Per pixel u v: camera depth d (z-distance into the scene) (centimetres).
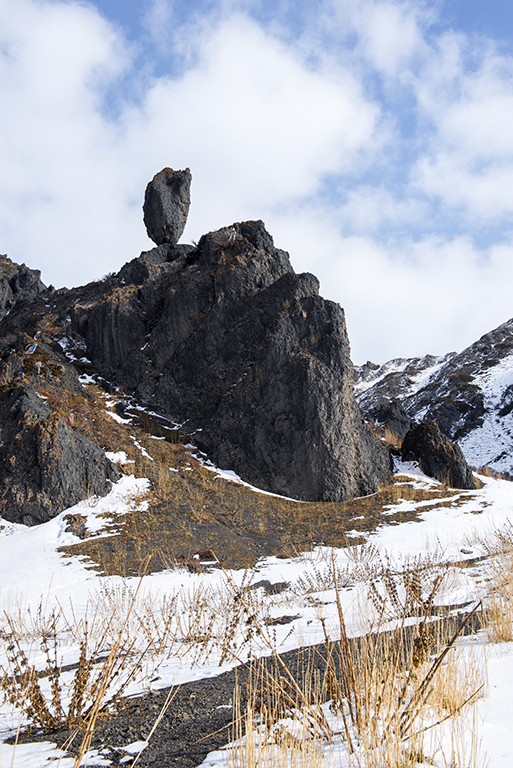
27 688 407
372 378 11406
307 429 2567
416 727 278
